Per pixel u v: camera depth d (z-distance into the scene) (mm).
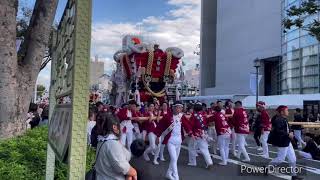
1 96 6652
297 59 38938
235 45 53500
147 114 14219
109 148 3434
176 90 21062
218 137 12781
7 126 6715
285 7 40031
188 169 11820
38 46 7344
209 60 64312
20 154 5344
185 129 10172
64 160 3076
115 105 22734
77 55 2705
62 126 3398
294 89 39406
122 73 21547
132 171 3443
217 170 11609
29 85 7203
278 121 10141
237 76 52656
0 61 6609
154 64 20500
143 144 4078
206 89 61844
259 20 48000
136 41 21719
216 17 64188
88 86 2746
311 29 16438
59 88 4363
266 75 47281
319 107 20734
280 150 10086
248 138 24844
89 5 2723
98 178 3449
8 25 6613
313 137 15289
